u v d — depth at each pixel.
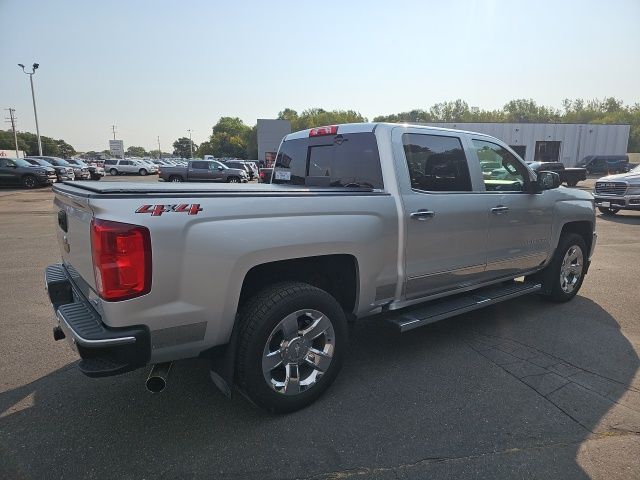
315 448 2.62
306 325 3.06
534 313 5.06
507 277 4.67
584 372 3.61
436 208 3.72
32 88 39.59
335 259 3.31
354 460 2.53
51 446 2.62
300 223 2.89
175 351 2.59
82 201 2.44
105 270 2.31
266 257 2.77
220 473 2.41
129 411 3.00
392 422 2.89
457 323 4.73
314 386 3.05
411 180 3.65
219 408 3.04
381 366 3.70
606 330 4.53
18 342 4.11
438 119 118.88
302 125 113.81
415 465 2.49
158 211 2.41
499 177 4.48
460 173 4.07
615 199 13.80
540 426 2.86
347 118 114.88
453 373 3.58
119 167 46.22
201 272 2.53
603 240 9.99
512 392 3.28
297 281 3.21
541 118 115.38
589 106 115.25
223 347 2.87
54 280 3.19
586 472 2.44
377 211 3.32
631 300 5.55
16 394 3.21
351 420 2.92
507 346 4.12
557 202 5.03
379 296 3.47
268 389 2.84
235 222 2.64
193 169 30.12
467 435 2.76
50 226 11.88
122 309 2.35
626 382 3.44
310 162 4.34
